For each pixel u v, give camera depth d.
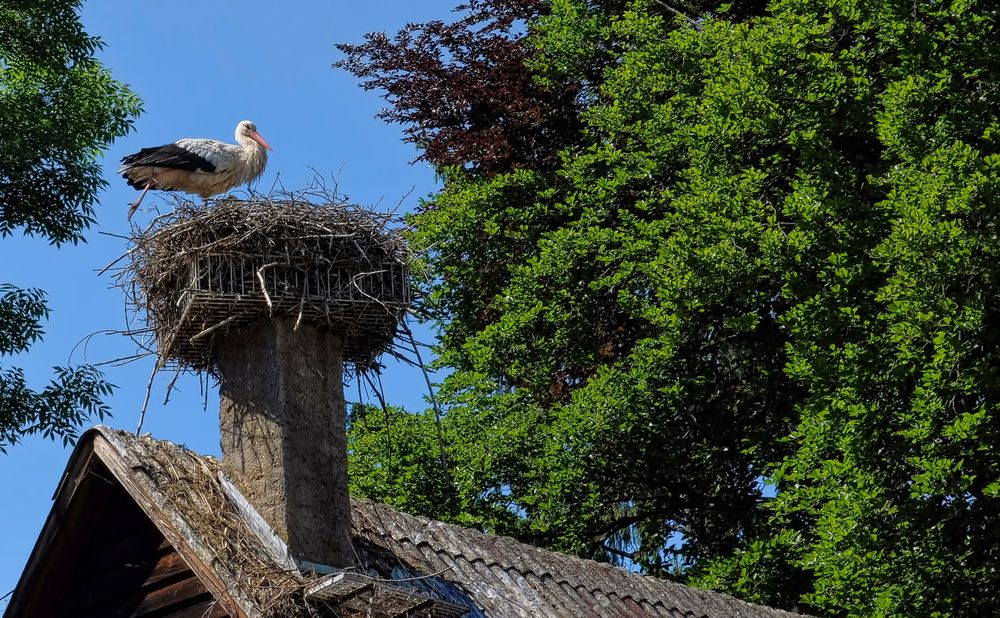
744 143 21.34
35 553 9.27
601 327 24.33
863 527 16.27
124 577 9.16
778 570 20.25
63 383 22.38
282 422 9.14
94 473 9.09
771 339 22.44
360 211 9.64
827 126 20.62
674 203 20.88
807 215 19.47
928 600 15.85
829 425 17.55
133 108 24.28
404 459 22.31
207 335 9.45
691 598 12.29
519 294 23.27
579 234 22.95
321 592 8.09
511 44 26.45
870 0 20.56
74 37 23.78
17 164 23.05
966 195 16.89
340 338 9.63
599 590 11.03
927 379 16.38
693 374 22.28
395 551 9.82
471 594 9.80
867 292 18.41
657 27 24.05
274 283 9.26
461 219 24.59
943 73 18.86
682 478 23.06
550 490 21.53
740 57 21.27
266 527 8.73
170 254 9.32
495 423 22.67
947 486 15.83
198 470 9.09
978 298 17.12
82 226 23.75
